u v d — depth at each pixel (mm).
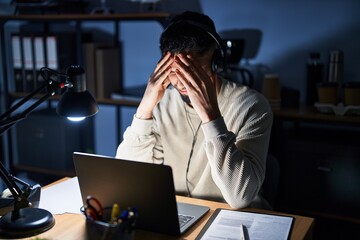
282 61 2445
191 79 1386
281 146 2279
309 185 2191
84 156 1193
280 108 2281
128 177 1145
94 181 1208
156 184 1116
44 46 2611
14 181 1245
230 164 1350
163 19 2312
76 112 1226
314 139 2193
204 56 1463
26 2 2570
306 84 2389
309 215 2211
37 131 2738
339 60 2217
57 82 1216
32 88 2699
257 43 2477
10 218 1187
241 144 1483
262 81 2500
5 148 3061
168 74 1481
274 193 1673
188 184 1639
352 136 2264
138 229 1199
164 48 1469
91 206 1082
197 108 1395
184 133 1646
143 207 1163
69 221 1254
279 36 2428
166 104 1699
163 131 1666
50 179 2957
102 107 2916
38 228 1169
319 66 2303
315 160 2158
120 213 1163
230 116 1596
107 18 2398
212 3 2527
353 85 2088
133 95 2508
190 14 1504
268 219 1256
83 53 2607
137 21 2719
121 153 1622
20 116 1151
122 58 2807
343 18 2295
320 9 2328
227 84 1652
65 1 2557
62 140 2684
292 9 2379
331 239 2217
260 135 1506
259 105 1571
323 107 2145
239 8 2479
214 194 1579
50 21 2715
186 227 1206
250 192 1367
